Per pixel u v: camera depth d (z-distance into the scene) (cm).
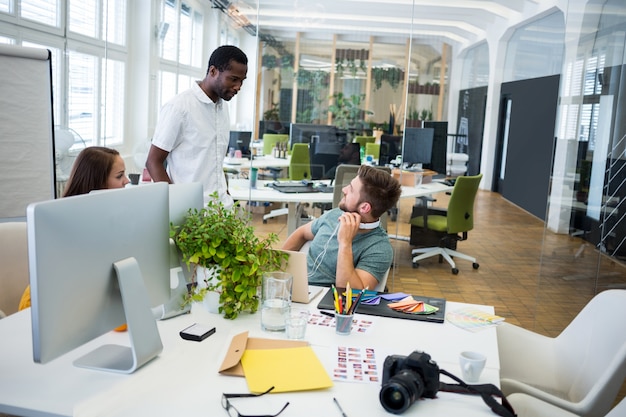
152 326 156
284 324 183
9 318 184
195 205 198
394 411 135
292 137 463
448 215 463
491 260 469
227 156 470
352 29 449
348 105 455
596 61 408
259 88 464
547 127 489
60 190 435
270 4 457
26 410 131
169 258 174
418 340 182
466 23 446
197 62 516
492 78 457
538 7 461
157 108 595
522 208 472
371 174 229
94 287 142
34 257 124
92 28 542
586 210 420
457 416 136
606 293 204
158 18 581
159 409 132
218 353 165
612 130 413
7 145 293
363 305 209
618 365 170
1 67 287
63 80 505
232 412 132
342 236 227
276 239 204
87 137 545
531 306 442
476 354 157
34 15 462
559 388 209
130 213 154
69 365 153
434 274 466
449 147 458
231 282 189
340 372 155
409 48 446
